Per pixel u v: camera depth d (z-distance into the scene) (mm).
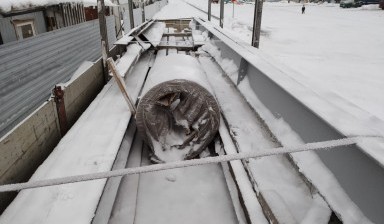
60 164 2811
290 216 2207
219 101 4664
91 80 5324
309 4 60906
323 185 2193
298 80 3115
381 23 23750
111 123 3703
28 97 5141
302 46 13625
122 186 3139
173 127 3750
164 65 4031
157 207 2971
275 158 2977
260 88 4152
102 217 2480
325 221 2061
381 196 1686
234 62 5816
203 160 1659
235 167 2996
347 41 15148
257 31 5625
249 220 2477
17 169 2797
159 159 3586
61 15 8641
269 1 68000
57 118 3830
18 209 2234
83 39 8273
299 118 2883
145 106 3479
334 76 8555
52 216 2168
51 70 6086
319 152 2422
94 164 2805
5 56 4434
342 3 46469
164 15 24094
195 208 2957
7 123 4512
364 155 1832
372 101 6551
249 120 3914
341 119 2074
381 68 9555
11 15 6469
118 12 17578
